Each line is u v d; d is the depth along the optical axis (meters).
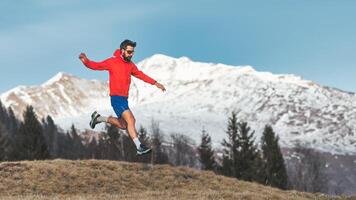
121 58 14.39
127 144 124.81
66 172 53.31
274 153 114.38
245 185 57.12
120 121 14.31
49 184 49.97
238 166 111.00
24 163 54.84
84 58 14.02
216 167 123.31
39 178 51.06
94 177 53.41
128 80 14.36
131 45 14.30
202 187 54.06
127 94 14.38
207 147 126.56
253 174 108.75
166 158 147.62
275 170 112.62
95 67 14.20
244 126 115.38
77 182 51.28
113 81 14.24
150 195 35.09
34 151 104.00
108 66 14.30
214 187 54.16
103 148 137.12
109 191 50.28
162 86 14.74
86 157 159.75
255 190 54.41
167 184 53.78
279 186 110.56
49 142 172.00
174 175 57.03
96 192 49.59
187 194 36.41
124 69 14.28
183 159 173.12
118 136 129.12
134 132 13.77
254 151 113.56
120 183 52.78
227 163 112.44
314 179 133.88
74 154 164.12
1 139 104.69
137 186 52.75
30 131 105.50
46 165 54.81
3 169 52.44
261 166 109.69
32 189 48.19
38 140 105.50
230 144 116.00
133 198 32.12
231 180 58.75
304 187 131.75
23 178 50.59
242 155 111.69
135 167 58.59
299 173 133.88
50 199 30.61
